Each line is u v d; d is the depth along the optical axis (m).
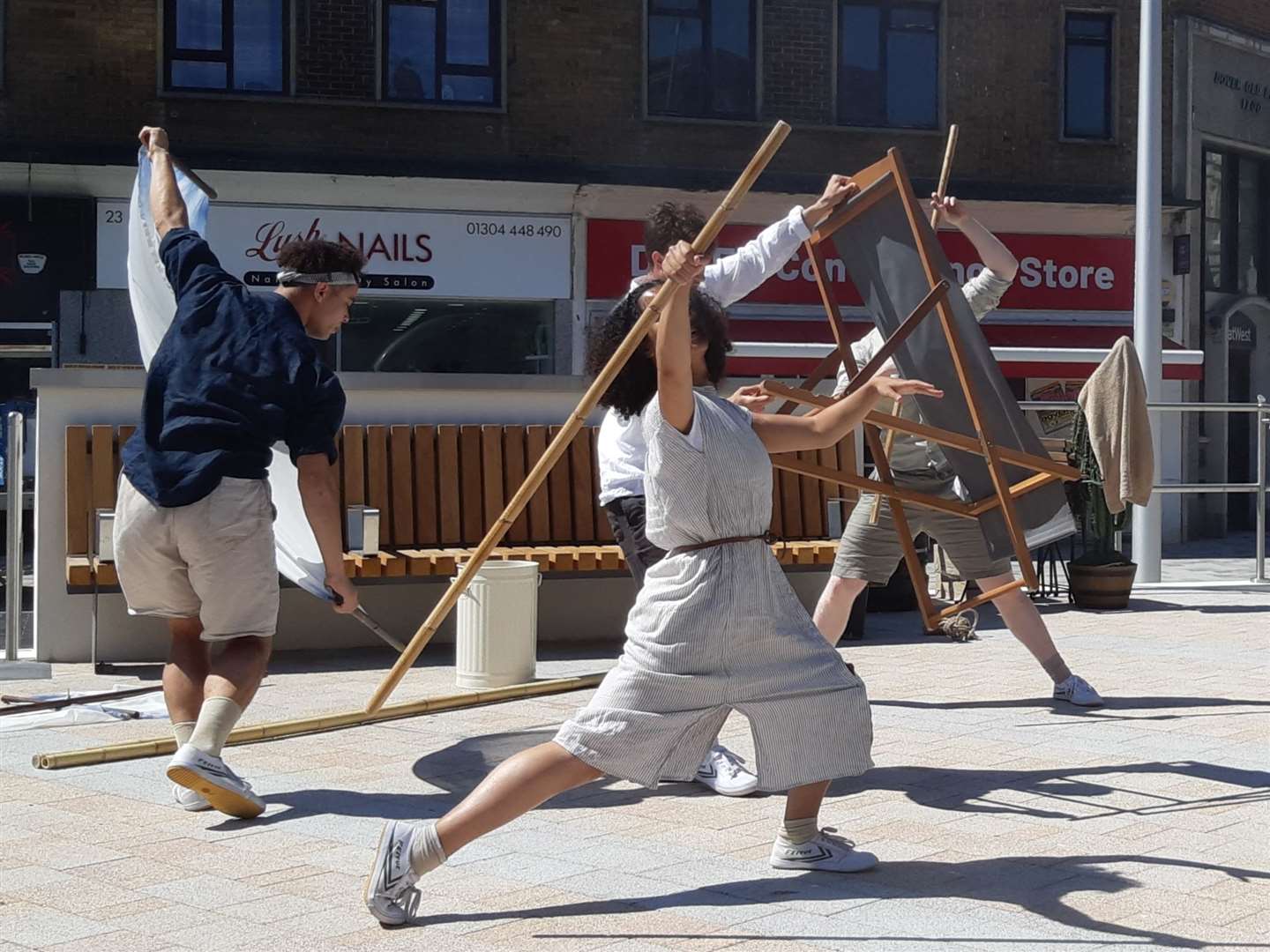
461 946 3.82
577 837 4.93
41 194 18.66
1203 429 23.20
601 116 20.80
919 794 5.52
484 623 7.80
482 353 20.28
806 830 4.52
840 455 10.27
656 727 4.05
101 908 4.14
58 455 8.75
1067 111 22.41
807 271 20.84
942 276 5.78
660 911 4.11
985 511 6.17
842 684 4.19
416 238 19.86
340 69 20.00
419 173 19.72
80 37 19.16
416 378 9.46
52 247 18.70
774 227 5.89
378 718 6.80
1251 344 24.41
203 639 5.34
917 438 7.16
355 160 19.67
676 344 4.02
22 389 18.62
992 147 22.14
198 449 5.18
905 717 7.09
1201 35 23.09
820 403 4.68
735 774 5.55
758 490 4.14
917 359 6.04
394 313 19.94
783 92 21.42
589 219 20.41
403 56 20.22
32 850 4.75
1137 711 7.22
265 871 4.51
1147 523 13.66
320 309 5.50
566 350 20.33
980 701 7.53
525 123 20.56
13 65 19.00
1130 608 11.70
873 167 5.89
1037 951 3.78
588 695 7.57
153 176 5.93
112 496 8.66
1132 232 22.30
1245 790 5.58
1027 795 5.50
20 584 8.81
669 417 4.08
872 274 6.02
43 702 7.27
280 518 6.52
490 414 9.62
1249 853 4.71
